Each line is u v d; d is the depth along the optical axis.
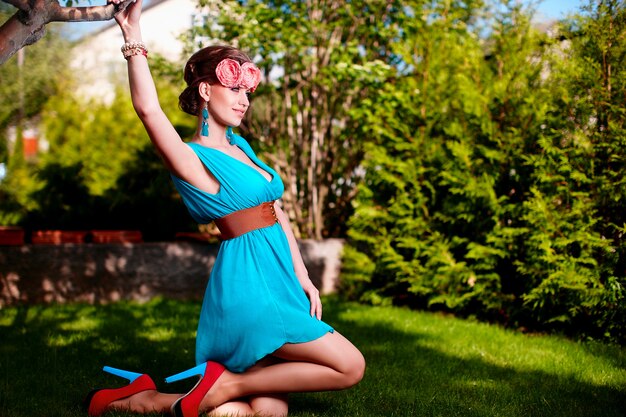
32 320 5.62
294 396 3.37
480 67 6.16
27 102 12.67
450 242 6.31
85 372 3.84
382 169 6.66
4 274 6.36
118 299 6.79
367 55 7.74
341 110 8.08
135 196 8.43
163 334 5.09
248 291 2.76
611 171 5.18
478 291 5.89
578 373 4.11
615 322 5.07
